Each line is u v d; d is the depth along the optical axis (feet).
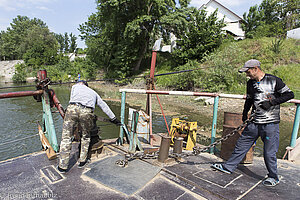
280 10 102.47
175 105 43.98
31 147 21.42
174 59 81.46
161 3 77.05
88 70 98.89
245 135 8.40
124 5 77.66
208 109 39.42
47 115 10.29
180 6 86.12
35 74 133.08
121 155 10.33
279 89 7.52
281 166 9.85
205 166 9.39
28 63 155.84
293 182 8.16
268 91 7.73
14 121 31.24
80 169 8.70
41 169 8.60
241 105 39.40
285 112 34.55
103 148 10.87
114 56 95.50
